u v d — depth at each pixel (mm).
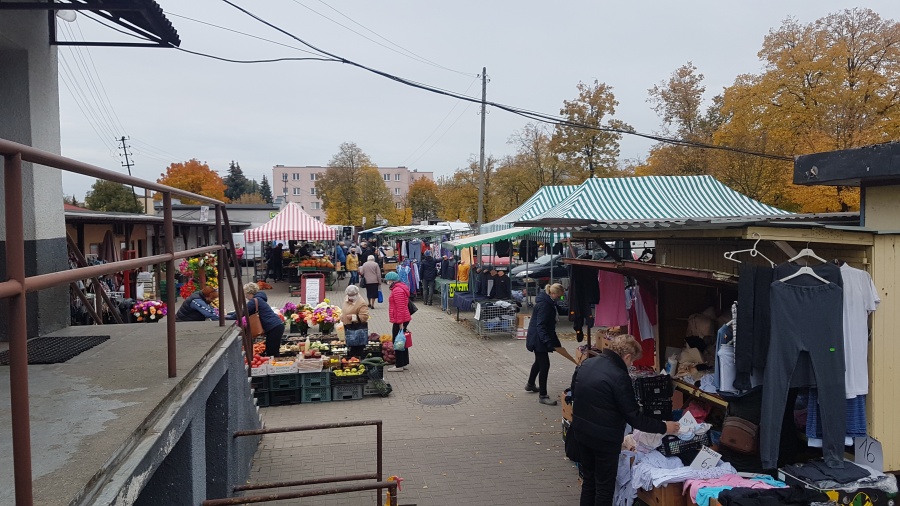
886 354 4414
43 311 5148
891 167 4898
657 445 5156
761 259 5848
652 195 14992
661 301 7102
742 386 4547
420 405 8883
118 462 2295
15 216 1596
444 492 5852
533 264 21578
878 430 4395
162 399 2979
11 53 5227
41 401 2943
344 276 29844
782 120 22250
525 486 5996
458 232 29297
